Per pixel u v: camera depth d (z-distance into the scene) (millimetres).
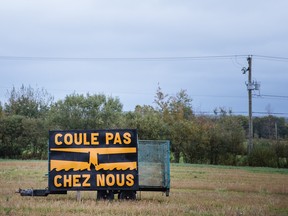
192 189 28031
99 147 21938
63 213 16625
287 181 34281
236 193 25922
